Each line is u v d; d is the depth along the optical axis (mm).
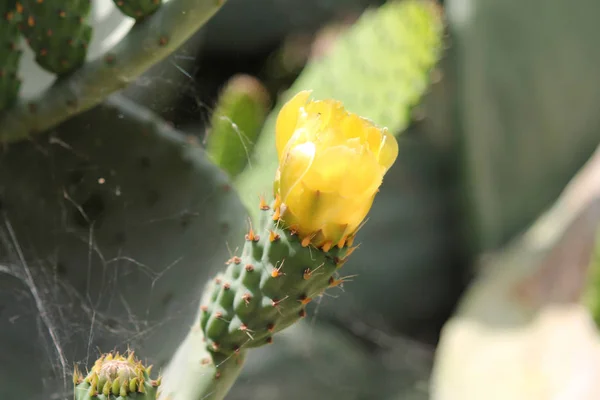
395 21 1398
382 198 1800
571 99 1715
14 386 764
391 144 632
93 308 780
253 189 1302
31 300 789
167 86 1112
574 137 1744
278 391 1532
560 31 1660
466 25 1644
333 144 625
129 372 638
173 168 783
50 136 784
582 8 1649
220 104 1443
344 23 2402
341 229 637
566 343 1428
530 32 1652
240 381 1518
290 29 2594
